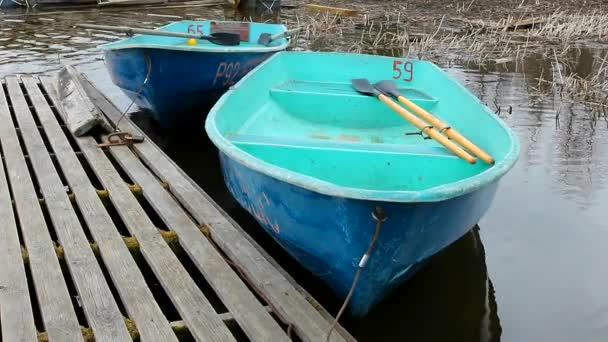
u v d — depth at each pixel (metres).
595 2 17.59
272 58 5.63
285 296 3.20
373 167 3.92
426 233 2.94
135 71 5.78
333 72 6.13
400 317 3.67
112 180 4.57
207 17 14.41
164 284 3.27
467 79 9.27
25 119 5.84
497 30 13.38
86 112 5.62
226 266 3.45
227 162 3.91
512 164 3.26
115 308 2.99
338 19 14.10
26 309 2.93
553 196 5.31
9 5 14.38
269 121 4.91
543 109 7.79
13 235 3.63
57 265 3.32
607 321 3.66
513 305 3.82
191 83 5.88
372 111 5.29
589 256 4.37
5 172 4.71
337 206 2.82
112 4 15.16
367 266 2.98
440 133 4.21
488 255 4.39
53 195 4.23
